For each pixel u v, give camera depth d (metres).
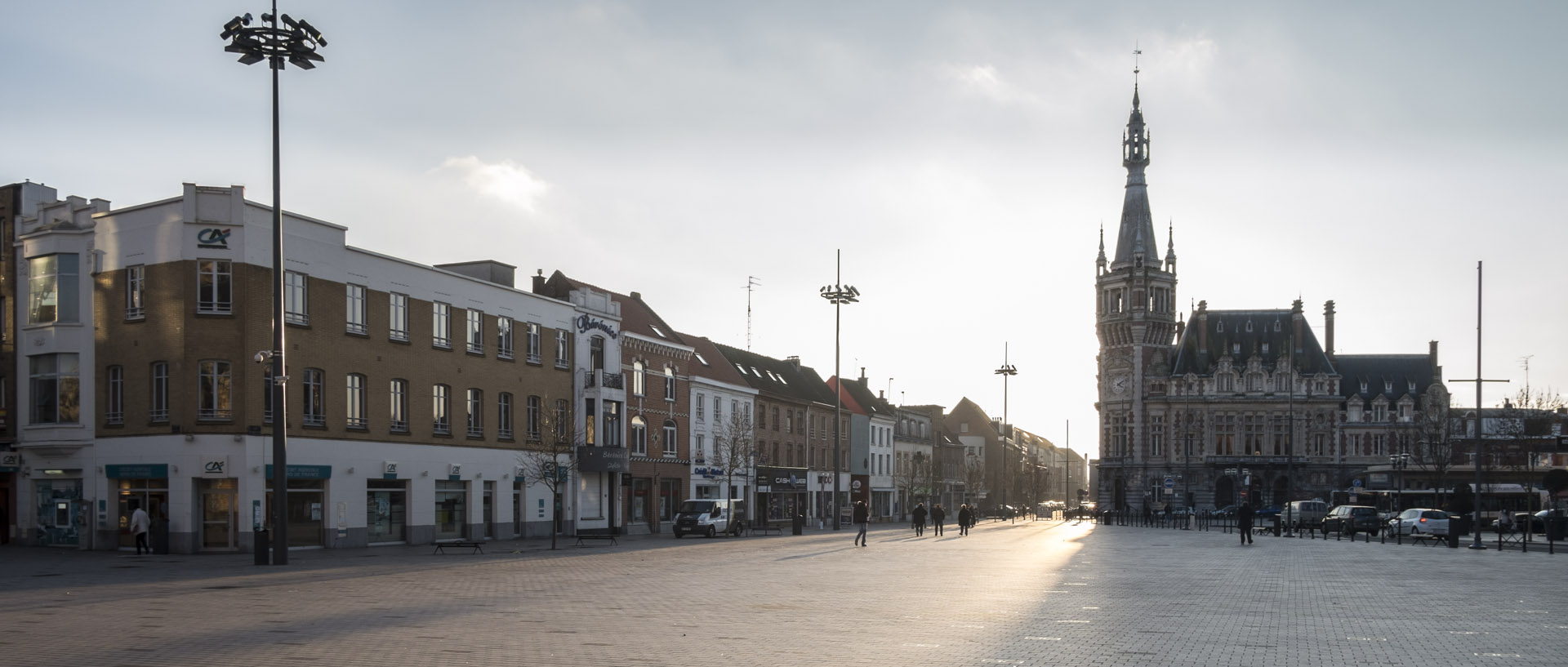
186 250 38.53
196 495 38.38
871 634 15.98
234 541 38.22
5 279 44.34
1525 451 73.12
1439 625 17.50
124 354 39.75
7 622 16.58
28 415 42.38
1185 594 22.66
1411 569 31.59
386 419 44.47
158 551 37.41
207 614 17.78
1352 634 16.34
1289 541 53.53
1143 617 18.33
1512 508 80.12
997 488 160.12
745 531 61.09
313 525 40.94
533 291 61.00
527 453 52.53
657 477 64.12
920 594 22.25
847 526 84.38
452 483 48.16
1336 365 128.75
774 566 31.53
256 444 38.66
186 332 38.38
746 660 13.39
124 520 39.81
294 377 40.22
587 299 57.97
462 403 48.72
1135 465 127.25
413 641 14.76
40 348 41.34
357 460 42.78
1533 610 19.97
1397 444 121.88
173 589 22.45
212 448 38.22
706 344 77.25
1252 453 124.75
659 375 64.94
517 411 52.16
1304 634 16.39
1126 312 129.38
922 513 60.72
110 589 22.62
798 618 17.83
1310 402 123.94
